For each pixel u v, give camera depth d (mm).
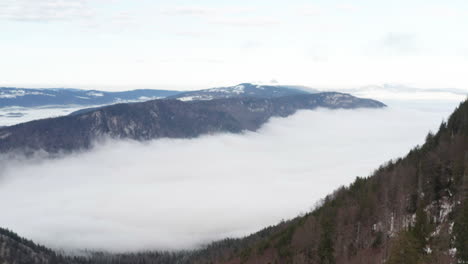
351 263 103250
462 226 79062
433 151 131500
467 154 113000
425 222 88938
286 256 130250
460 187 100500
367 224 118125
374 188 134125
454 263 78500
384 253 98000
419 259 78875
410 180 122625
